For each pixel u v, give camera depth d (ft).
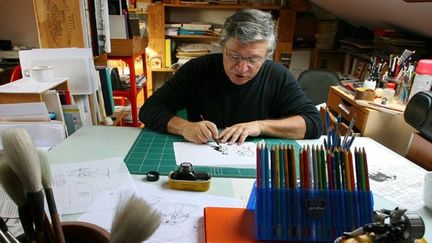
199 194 2.37
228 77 4.10
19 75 4.37
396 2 5.77
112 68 6.86
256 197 1.91
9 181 1.16
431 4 4.97
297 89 4.25
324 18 10.21
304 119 3.75
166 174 2.65
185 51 10.23
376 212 1.88
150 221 1.18
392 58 6.17
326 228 1.89
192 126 3.46
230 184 2.55
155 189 2.40
